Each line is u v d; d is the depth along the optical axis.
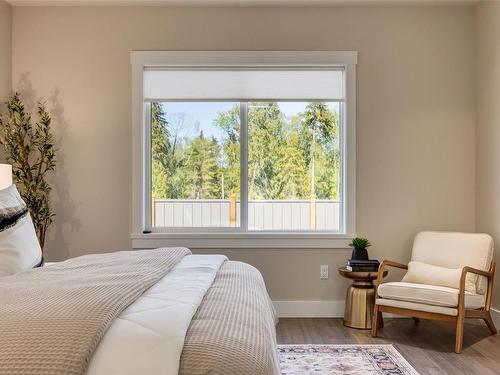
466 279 3.32
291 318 3.97
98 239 4.05
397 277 4.02
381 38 4.04
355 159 4.03
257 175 4.17
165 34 4.04
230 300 1.59
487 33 3.84
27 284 1.61
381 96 4.04
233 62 4.02
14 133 3.77
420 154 4.04
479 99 3.98
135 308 1.36
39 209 3.74
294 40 4.03
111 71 4.05
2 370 1.07
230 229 4.14
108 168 4.06
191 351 1.16
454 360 2.91
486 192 3.87
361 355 2.98
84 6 4.05
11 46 4.05
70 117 4.05
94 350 1.15
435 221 4.04
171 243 4.02
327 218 4.16
